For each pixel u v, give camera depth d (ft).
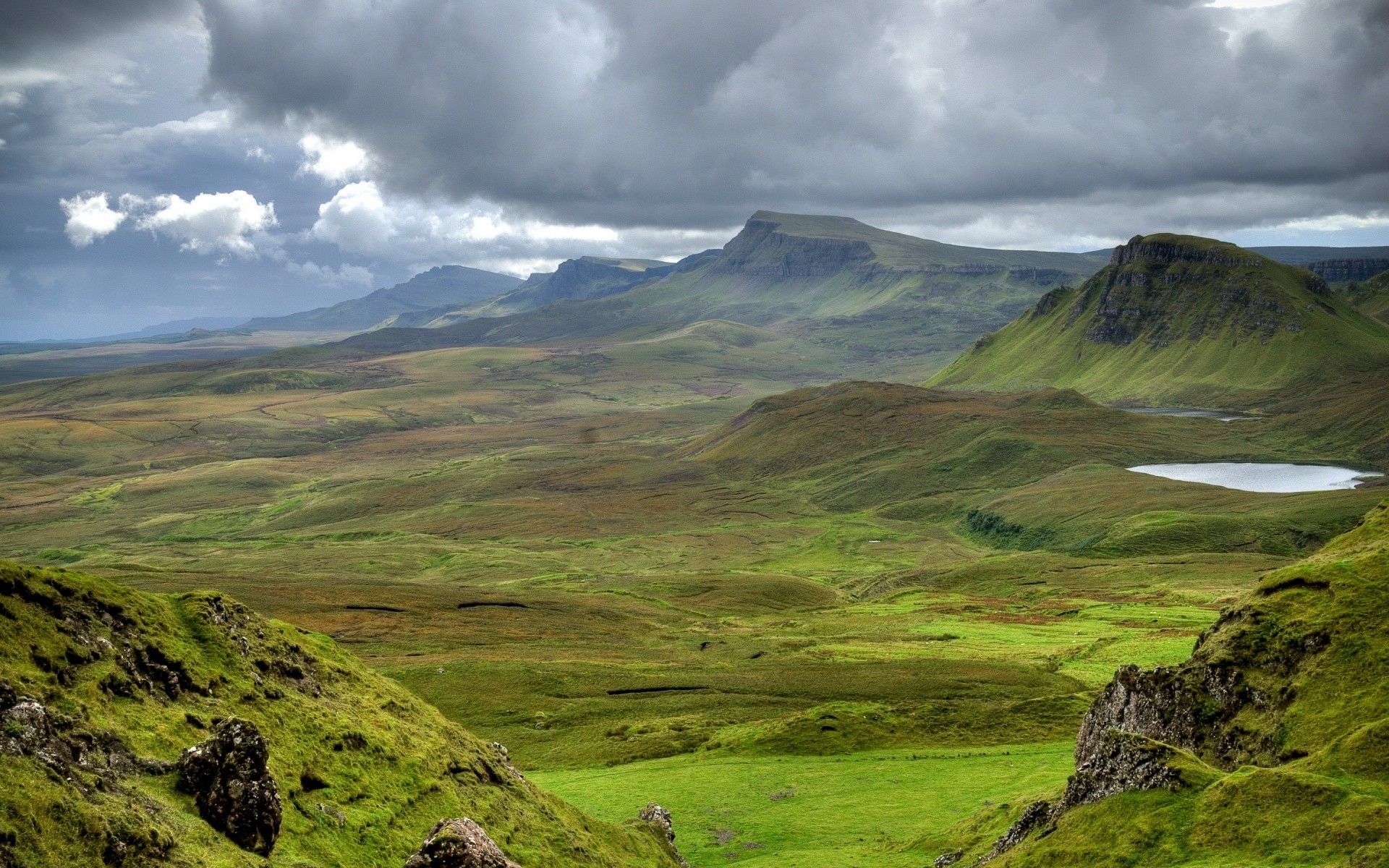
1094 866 195.42
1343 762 198.08
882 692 534.37
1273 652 266.57
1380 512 336.29
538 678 587.68
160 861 146.82
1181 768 208.54
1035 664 573.74
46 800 141.59
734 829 336.90
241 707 211.41
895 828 320.91
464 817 212.64
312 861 174.29
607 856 252.42
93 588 211.61
